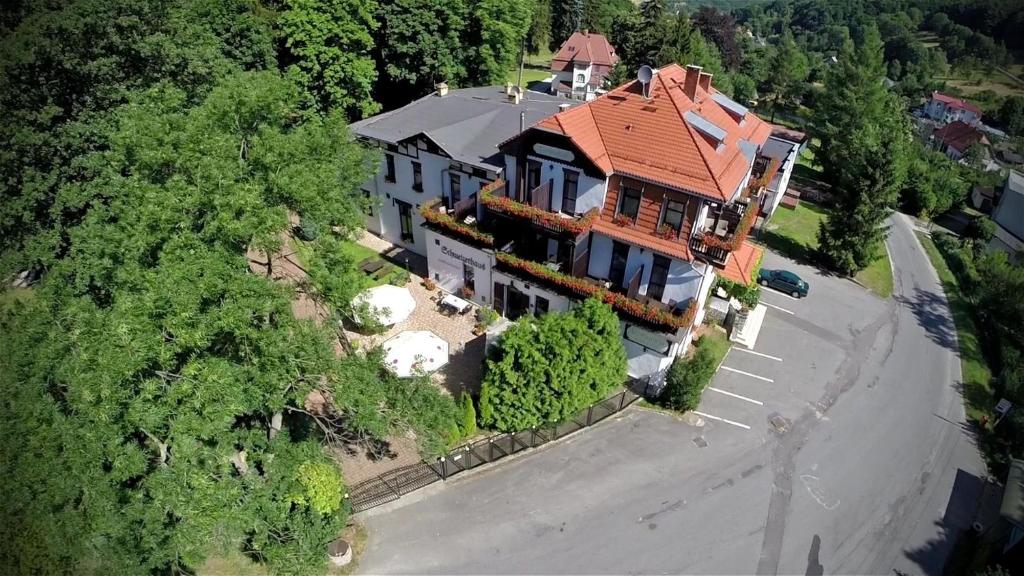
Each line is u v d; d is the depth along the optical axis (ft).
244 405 48.80
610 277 90.02
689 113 86.48
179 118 58.49
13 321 57.62
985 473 78.07
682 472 74.13
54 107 76.13
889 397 91.15
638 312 79.20
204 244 48.98
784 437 80.94
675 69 111.55
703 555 63.93
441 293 104.94
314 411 74.74
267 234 52.65
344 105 146.10
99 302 57.06
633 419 82.43
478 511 67.87
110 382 43.24
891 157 119.24
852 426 84.12
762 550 64.95
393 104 172.65
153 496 46.75
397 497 69.15
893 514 70.69
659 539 65.41
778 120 285.84
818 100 197.26
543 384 71.92
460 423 73.61
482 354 90.38
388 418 59.21
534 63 338.75
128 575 48.39
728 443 79.15
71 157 80.59
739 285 105.91
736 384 90.63
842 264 127.85
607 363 75.51
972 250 160.86
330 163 67.10
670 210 80.48
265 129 58.03
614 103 89.92
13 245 81.71
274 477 56.54
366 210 88.79
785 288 118.62
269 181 55.52
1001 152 317.63
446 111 115.85
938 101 382.83
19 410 48.42
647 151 82.17
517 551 63.52
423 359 75.61
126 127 57.16
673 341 79.30
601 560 62.85
